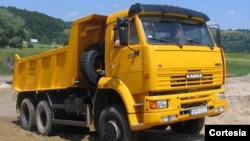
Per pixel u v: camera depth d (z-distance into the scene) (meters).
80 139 9.88
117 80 8.02
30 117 11.53
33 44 66.88
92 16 8.91
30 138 10.08
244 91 17.06
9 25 64.00
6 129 11.10
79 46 9.45
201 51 8.05
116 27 7.80
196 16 8.38
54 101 10.59
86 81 9.37
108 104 8.66
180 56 7.60
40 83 11.18
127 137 7.88
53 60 10.39
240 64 49.16
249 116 12.52
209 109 8.20
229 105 13.87
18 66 12.59
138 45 7.53
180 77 7.57
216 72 8.36
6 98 19.11
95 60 9.12
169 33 7.89
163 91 7.43
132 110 7.57
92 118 9.00
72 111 9.71
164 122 7.30
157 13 7.79
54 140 9.91
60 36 74.88
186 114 7.66
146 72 7.27
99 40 9.50
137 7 7.61
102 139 8.47
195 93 7.88
